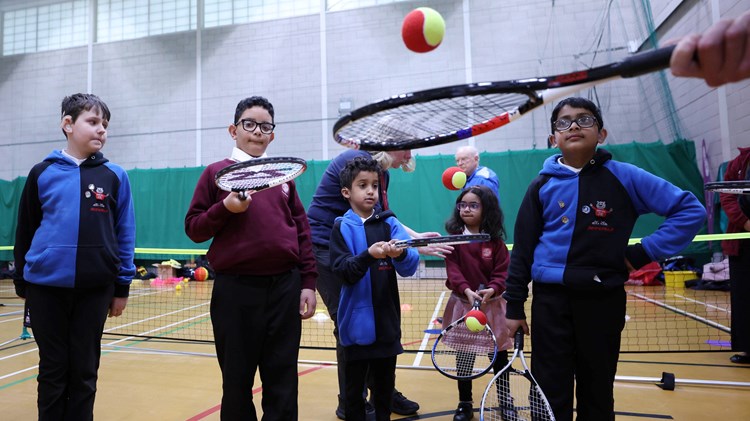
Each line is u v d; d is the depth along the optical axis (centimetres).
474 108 129
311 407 295
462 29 1220
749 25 72
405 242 204
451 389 327
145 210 1283
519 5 1191
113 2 1453
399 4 1268
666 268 937
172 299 870
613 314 197
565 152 211
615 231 199
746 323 364
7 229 1327
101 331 246
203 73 1377
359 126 130
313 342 493
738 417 265
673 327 532
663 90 1038
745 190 204
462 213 299
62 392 229
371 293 231
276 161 179
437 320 582
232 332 206
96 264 236
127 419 276
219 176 180
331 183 296
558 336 202
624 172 204
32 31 1502
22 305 811
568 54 1156
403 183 1152
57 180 238
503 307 290
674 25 1023
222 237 210
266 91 1333
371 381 270
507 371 214
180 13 1406
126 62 1427
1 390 339
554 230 210
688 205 192
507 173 1094
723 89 904
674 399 294
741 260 364
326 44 1307
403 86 1249
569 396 200
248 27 1359
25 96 1484
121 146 1409
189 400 309
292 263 222
